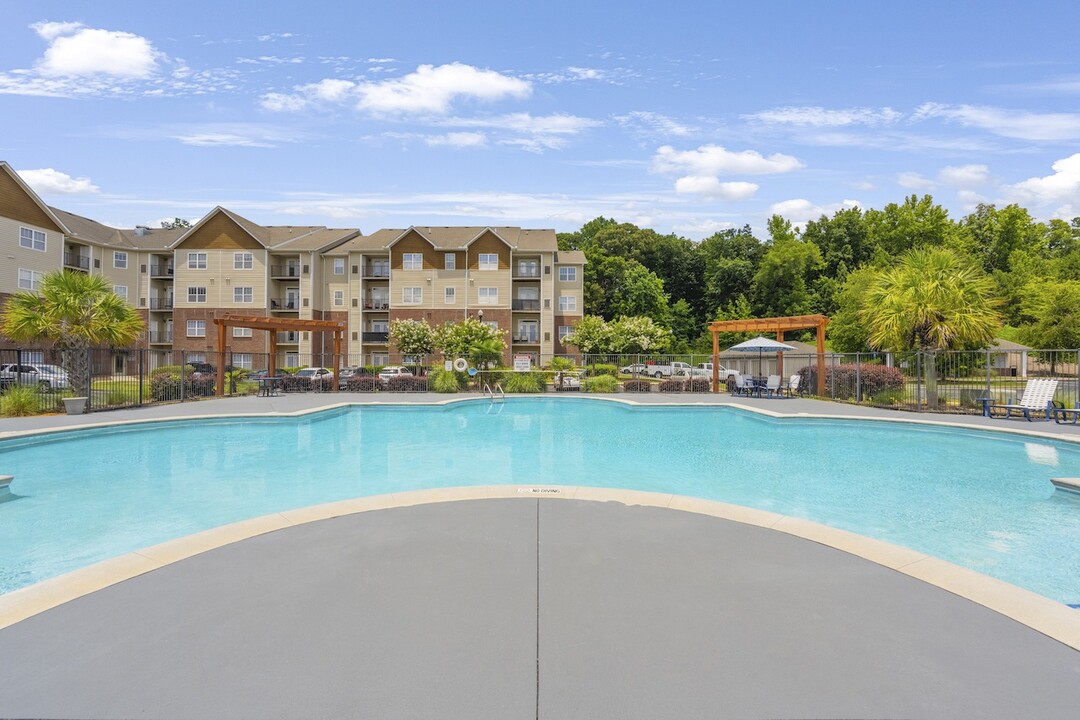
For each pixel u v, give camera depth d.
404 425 14.73
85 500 7.10
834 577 3.60
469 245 40.72
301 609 3.10
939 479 8.31
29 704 2.24
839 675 2.47
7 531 5.83
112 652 2.64
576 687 2.36
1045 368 19.05
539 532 4.52
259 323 22.69
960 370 17.23
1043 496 7.27
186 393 20.03
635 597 3.28
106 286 16.91
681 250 64.38
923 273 16.33
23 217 31.14
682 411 18.05
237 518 6.34
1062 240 59.19
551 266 41.62
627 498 5.62
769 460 9.84
